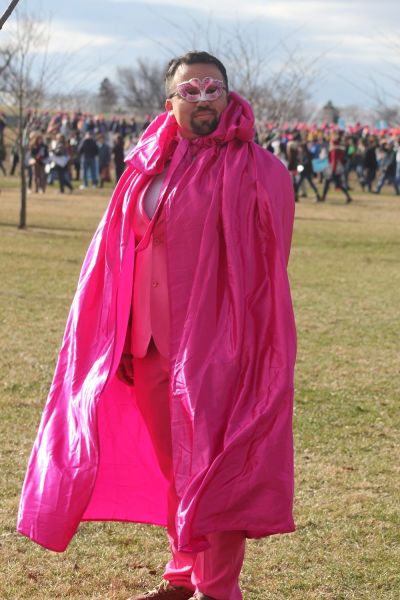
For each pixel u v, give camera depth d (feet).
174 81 15.52
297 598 17.46
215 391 14.44
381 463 25.52
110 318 15.60
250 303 14.85
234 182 14.94
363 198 145.79
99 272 15.94
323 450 26.58
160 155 15.56
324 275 64.34
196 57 15.44
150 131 16.31
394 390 33.60
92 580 18.04
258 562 19.02
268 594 17.60
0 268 59.98
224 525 14.20
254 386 14.64
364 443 27.32
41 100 127.54
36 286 53.72
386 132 192.24
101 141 150.30
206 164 15.17
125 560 19.02
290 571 18.66
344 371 36.27
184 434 14.53
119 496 16.80
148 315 15.42
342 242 85.51
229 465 14.17
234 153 15.23
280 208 15.16
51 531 14.65
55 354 36.99
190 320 14.75
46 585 17.74
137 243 15.75
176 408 14.61
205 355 14.64
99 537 20.12
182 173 15.31
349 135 177.78
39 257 66.03
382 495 23.06
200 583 15.17
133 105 319.47
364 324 46.62
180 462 14.51
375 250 80.48
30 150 131.64
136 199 15.71
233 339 14.67
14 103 104.53
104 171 151.64
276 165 15.38
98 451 14.67
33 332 41.06
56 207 110.83
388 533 20.65
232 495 14.17
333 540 20.21
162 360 15.35
